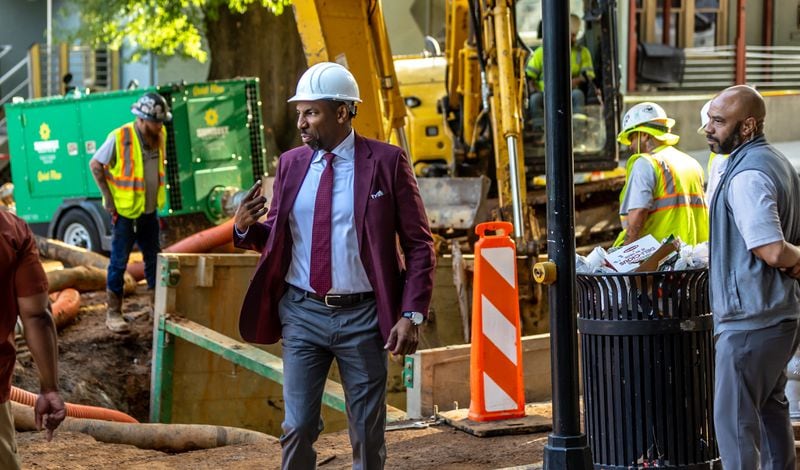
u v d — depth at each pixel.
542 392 12.01
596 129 19.14
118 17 29.89
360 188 7.05
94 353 15.66
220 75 29.19
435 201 16.78
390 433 10.48
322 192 7.08
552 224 7.82
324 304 7.11
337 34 14.81
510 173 15.81
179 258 14.36
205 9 28.31
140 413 15.34
